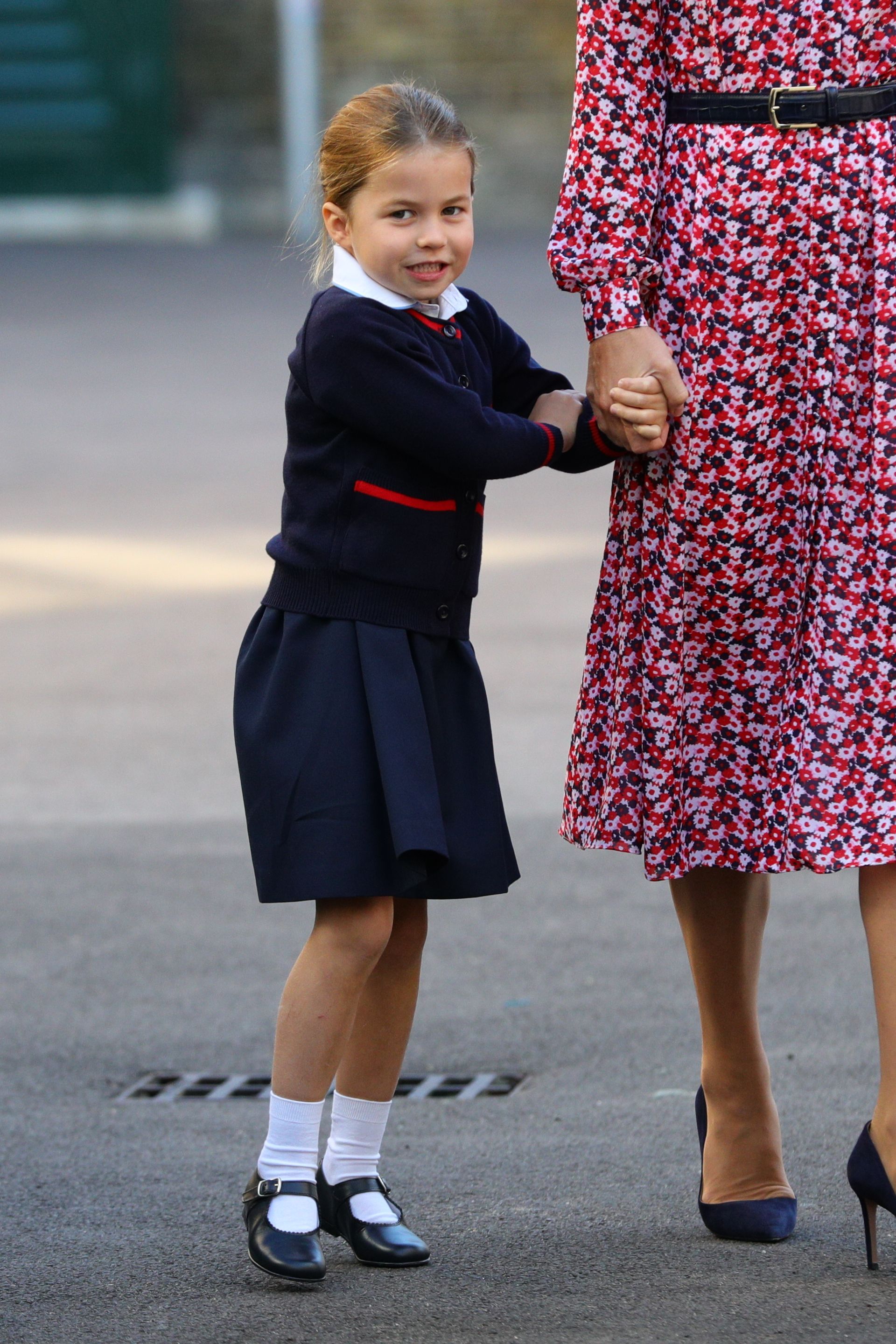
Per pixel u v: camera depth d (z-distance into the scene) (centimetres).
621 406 1031
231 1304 1012
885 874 1058
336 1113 1109
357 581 1062
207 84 8744
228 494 3812
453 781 1087
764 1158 1101
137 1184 1215
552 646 2719
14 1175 1235
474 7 8712
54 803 2167
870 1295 997
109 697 2562
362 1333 966
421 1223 1134
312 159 1198
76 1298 1026
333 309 1064
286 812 1050
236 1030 1545
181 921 1814
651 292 1062
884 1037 1037
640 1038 1490
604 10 1035
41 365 5344
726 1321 965
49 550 3378
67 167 8762
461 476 1065
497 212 8862
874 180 1016
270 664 1084
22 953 1728
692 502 1052
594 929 1773
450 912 1839
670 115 1048
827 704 1046
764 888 1123
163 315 6206
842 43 1012
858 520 1037
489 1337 956
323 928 1055
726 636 1070
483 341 1143
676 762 1068
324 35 8762
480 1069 1439
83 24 8625
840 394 1032
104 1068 1464
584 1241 1094
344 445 1063
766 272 1029
